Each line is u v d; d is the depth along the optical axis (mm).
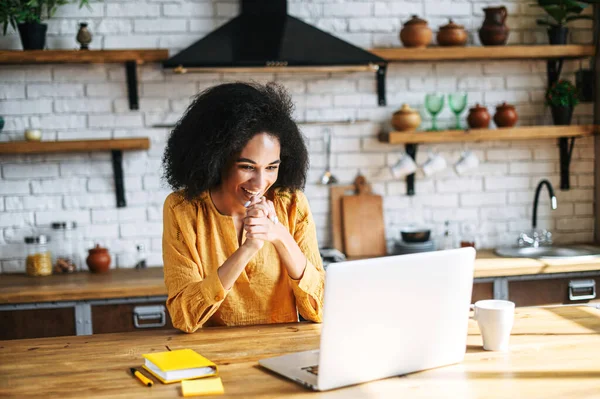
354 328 1524
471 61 4207
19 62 3686
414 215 4207
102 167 3936
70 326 3391
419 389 1521
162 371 1591
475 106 4059
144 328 3436
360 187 4121
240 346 1871
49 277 3699
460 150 4223
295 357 1725
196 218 2143
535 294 3676
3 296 3305
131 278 3605
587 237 4324
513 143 4270
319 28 4043
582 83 4270
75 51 3641
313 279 2100
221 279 1953
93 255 3756
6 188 3873
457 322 1681
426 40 3936
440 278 1631
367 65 3725
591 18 4082
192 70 3613
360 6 4086
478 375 1605
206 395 1496
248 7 3826
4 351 1869
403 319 1591
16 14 3578
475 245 4230
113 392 1529
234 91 2053
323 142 4102
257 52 3559
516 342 1865
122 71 3910
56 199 3908
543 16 4227
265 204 1979
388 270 1545
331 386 1523
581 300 3709
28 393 1530
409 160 4039
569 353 1754
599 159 4277
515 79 4254
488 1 4199
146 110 3943
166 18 3941
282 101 2162
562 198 4320
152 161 3961
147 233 3980
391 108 4148
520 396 1462
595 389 1496
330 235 4148
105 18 3902
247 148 2004
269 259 2162
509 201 4281
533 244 4102
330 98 4090
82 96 3896
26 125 3871
